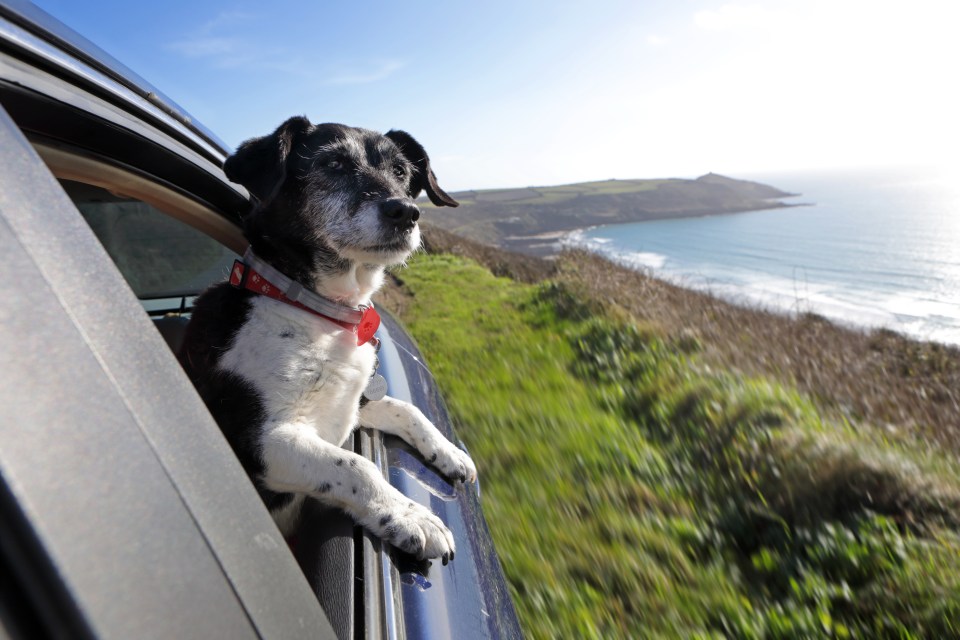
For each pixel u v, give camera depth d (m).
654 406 1.16
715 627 0.62
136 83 0.31
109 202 0.46
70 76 0.24
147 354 0.13
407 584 0.25
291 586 0.14
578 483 0.88
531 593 0.64
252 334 0.38
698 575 0.69
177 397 0.13
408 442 0.39
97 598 0.10
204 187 0.41
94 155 0.29
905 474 0.83
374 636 0.21
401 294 2.50
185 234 0.51
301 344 0.38
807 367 1.56
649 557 0.72
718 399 1.12
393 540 0.27
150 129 0.32
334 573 0.24
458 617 0.24
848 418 1.21
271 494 0.35
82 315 0.12
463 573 0.28
